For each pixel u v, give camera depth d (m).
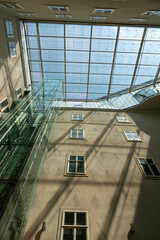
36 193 7.13
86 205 6.84
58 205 6.75
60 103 15.48
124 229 6.12
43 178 7.87
